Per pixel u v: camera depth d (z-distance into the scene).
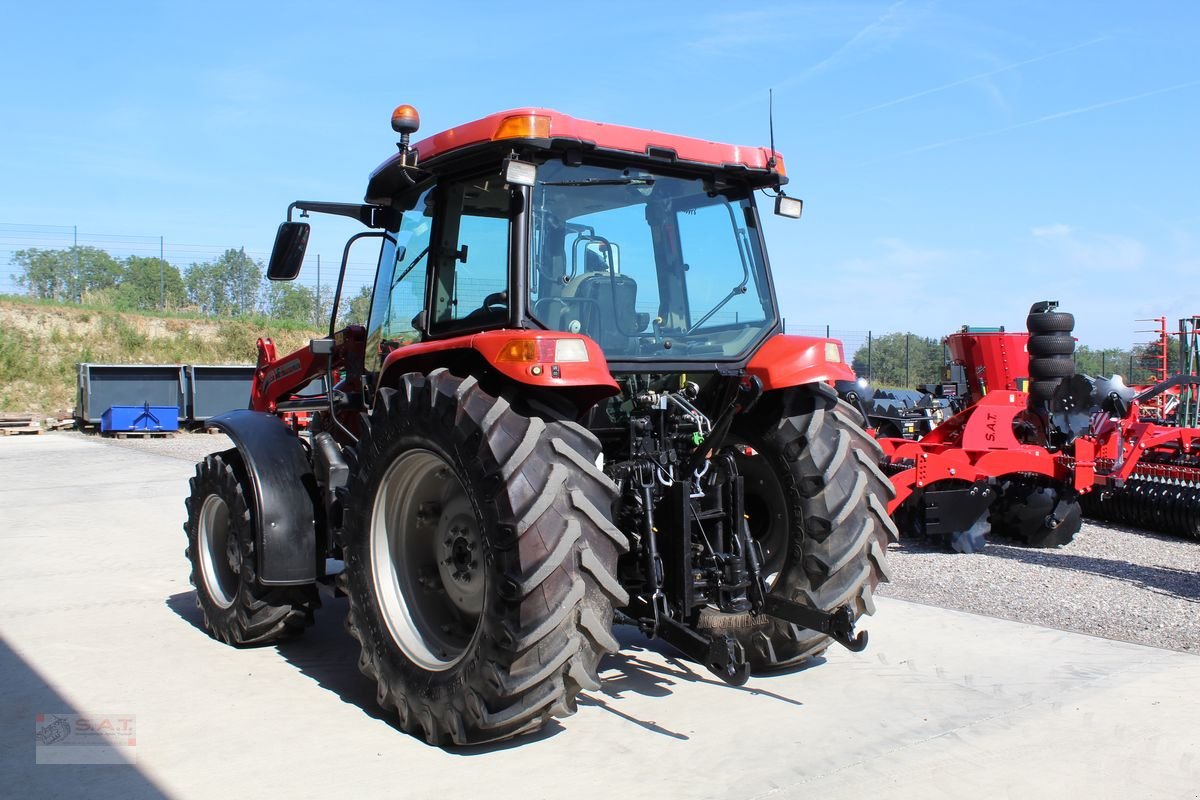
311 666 4.63
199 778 3.25
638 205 4.05
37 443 18.34
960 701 3.96
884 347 30.88
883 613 5.46
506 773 3.27
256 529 4.71
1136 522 8.51
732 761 3.36
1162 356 13.73
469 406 3.45
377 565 3.92
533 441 3.36
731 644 3.46
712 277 4.27
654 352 4.05
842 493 4.04
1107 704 3.90
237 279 35.62
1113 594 5.92
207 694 4.18
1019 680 4.23
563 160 3.79
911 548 7.60
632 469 3.97
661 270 4.10
